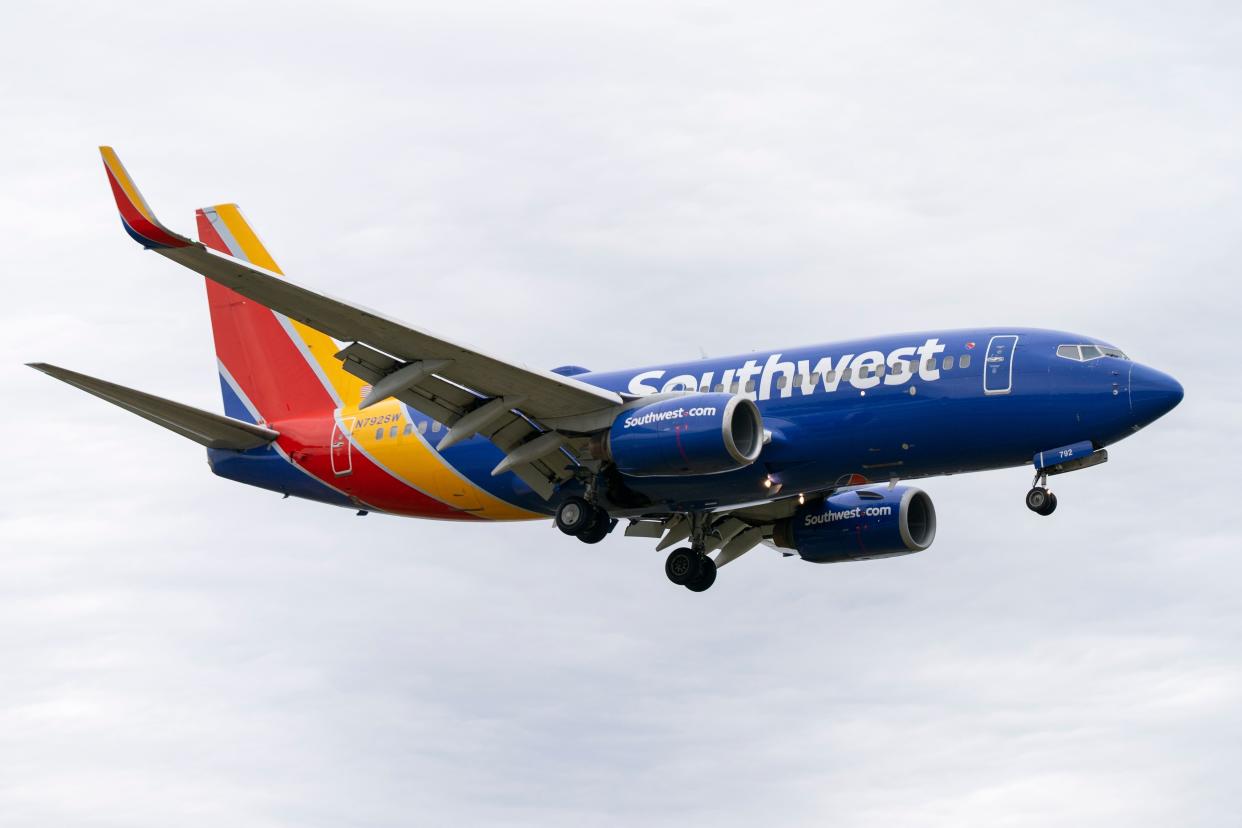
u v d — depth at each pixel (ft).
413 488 224.74
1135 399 186.19
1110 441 189.67
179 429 230.48
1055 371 189.67
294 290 176.55
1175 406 187.42
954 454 194.08
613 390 212.84
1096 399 187.21
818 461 198.49
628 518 218.79
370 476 227.40
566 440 204.44
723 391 205.26
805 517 232.12
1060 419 188.44
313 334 237.66
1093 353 191.31
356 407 232.94
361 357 193.47
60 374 209.56
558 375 196.54
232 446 236.63
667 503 208.74
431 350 189.67
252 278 173.47
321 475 231.71
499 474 212.84
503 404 198.90
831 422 197.06
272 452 236.02
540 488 213.46
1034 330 195.52
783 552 241.14
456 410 203.92
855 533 228.22
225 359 243.81
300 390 237.66
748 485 202.49
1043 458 190.90
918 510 231.71
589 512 209.05
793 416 199.41
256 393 240.53
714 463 192.54
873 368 197.06
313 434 232.53
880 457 196.34
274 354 240.12
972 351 193.88
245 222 252.01
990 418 191.11
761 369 204.64
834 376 198.90
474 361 190.60
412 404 201.98
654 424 194.90
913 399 193.98
